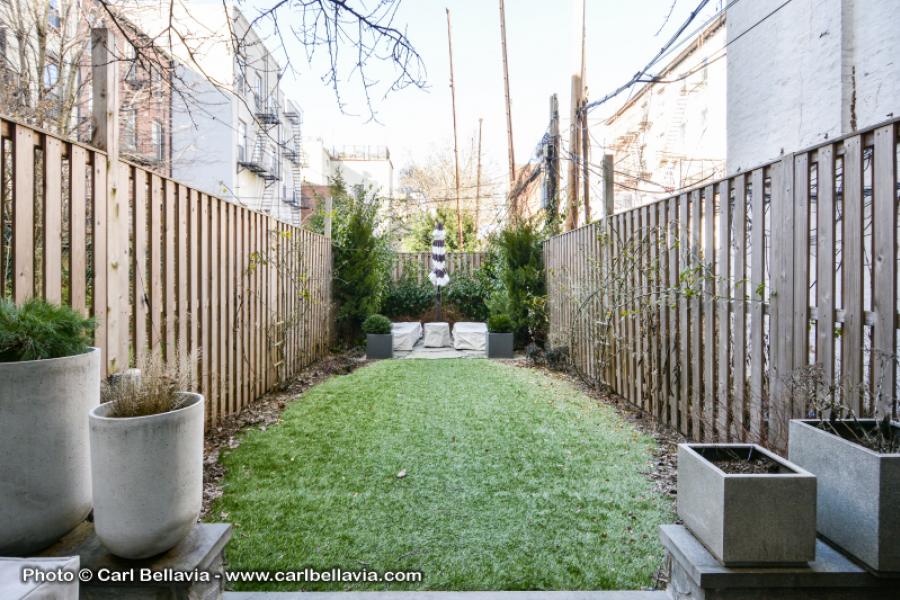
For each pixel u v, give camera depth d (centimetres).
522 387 597
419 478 314
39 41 681
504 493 293
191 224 394
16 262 221
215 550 183
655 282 460
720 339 353
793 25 494
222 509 271
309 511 269
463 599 192
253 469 329
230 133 1528
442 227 1070
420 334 1042
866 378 275
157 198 349
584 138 880
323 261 835
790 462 193
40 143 238
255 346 524
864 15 428
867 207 373
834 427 199
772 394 292
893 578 164
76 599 132
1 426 160
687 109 1606
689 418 404
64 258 397
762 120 541
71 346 180
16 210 222
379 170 4078
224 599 192
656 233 458
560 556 228
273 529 250
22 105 646
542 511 270
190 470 172
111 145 290
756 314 310
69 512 174
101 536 163
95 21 712
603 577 212
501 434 407
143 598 162
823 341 248
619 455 359
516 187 1388
